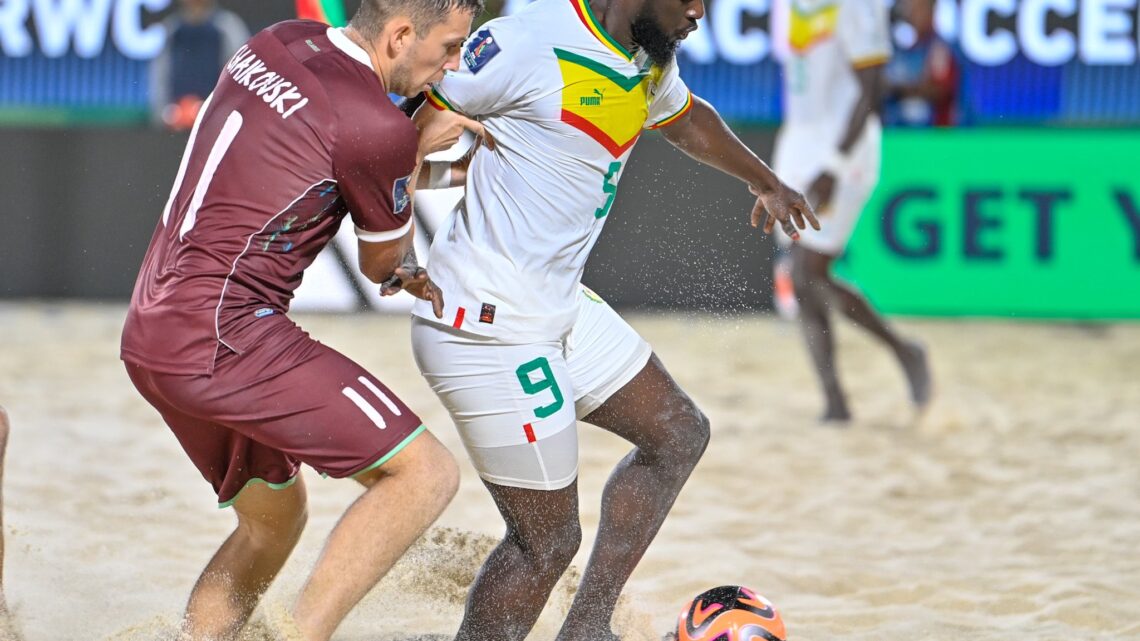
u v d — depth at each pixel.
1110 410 20.16
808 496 15.13
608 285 26.36
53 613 10.16
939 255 27.45
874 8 19.16
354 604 8.11
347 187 7.92
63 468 15.39
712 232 26.08
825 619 10.76
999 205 27.25
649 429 9.12
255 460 8.61
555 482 8.51
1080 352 24.59
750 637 8.70
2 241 28.16
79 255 28.16
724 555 12.62
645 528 9.16
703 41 27.83
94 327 25.34
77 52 28.67
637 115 8.30
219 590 9.22
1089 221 27.11
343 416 7.98
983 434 18.58
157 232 8.27
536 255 8.30
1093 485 15.79
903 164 27.36
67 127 27.86
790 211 9.96
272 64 8.10
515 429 8.41
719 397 20.78
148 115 28.80
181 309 7.87
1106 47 27.58
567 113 8.07
